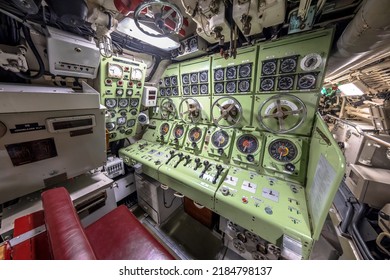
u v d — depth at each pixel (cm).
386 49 135
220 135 197
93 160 155
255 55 159
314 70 135
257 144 171
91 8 129
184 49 207
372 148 229
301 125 152
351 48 124
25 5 91
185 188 168
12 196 113
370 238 198
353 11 133
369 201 203
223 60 180
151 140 263
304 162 147
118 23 146
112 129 225
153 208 231
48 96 112
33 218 110
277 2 101
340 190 285
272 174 157
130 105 232
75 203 138
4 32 127
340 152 84
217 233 213
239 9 104
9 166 108
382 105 246
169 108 253
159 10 117
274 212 118
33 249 92
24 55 143
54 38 131
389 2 70
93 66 169
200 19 127
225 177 162
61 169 135
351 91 359
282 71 150
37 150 119
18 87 125
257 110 173
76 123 133
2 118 98
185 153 215
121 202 263
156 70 258
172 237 212
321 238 150
